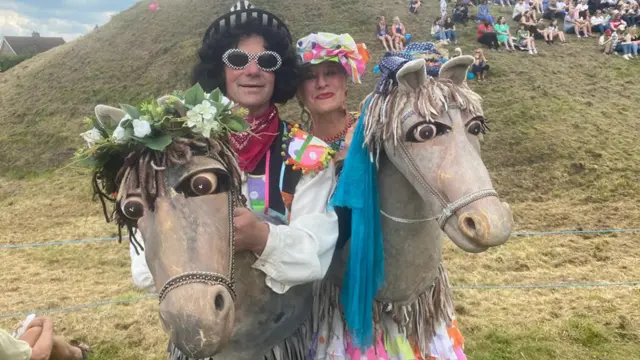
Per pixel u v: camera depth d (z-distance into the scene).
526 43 14.91
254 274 1.36
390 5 18.00
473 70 13.22
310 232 1.41
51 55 19.00
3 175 11.94
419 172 1.39
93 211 9.04
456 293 4.80
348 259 1.63
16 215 9.14
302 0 18.22
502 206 1.30
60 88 15.63
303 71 1.99
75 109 14.38
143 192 1.09
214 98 1.27
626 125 10.90
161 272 1.04
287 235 1.33
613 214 7.31
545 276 5.22
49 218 8.85
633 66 14.16
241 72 1.62
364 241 1.53
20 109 15.05
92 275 5.88
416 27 16.36
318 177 1.56
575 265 5.55
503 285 5.03
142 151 1.13
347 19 16.80
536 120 11.10
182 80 14.53
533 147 10.04
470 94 1.42
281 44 1.69
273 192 1.55
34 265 6.33
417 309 1.72
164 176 1.09
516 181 9.06
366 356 1.66
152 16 18.86
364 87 11.59
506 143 10.32
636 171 8.88
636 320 4.06
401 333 1.71
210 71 1.75
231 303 1.06
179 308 0.98
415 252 1.61
